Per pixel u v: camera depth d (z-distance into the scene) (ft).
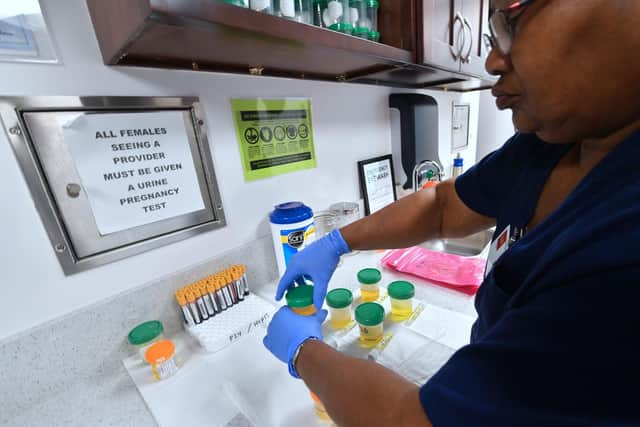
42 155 1.73
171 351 1.96
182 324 2.41
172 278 2.33
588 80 0.79
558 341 0.72
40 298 1.81
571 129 0.95
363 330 2.10
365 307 2.15
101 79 1.88
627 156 0.82
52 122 1.74
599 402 0.66
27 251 1.74
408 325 2.27
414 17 2.52
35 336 1.77
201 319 2.35
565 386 0.69
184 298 2.26
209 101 2.39
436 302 2.58
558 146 1.36
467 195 2.04
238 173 2.67
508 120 7.16
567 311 0.72
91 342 1.98
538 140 1.53
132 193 2.09
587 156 1.13
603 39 0.71
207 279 2.47
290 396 1.83
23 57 1.62
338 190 3.68
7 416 1.73
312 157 3.29
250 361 2.10
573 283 0.74
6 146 1.62
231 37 1.64
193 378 1.97
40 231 1.77
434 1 2.63
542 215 1.34
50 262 1.82
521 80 0.94
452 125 5.86
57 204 1.81
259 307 2.51
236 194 2.68
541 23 0.79
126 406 1.81
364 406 1.02
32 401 1.80
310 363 1.37
